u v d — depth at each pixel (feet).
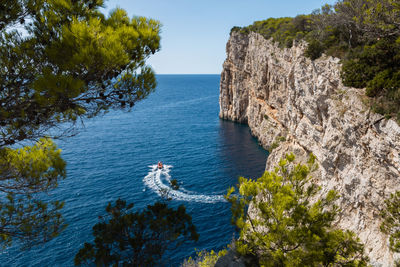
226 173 157.38
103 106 24.25
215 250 86.48
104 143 228.22
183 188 135.13
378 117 55.77
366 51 65.82
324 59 86.69
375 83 57.98
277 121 192.34
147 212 36.91
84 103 23.86
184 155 194.59
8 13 21.25
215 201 120.37
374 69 62.28
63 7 22.48
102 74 23.07
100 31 22.80
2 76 21.39
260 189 36.94
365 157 60.75
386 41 61.93
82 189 132.57
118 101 24.88
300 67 101.76
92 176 150.51
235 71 299.99
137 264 32.78
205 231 97.25
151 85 26.04
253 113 253.03
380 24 61.62
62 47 20.63
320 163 86.02
